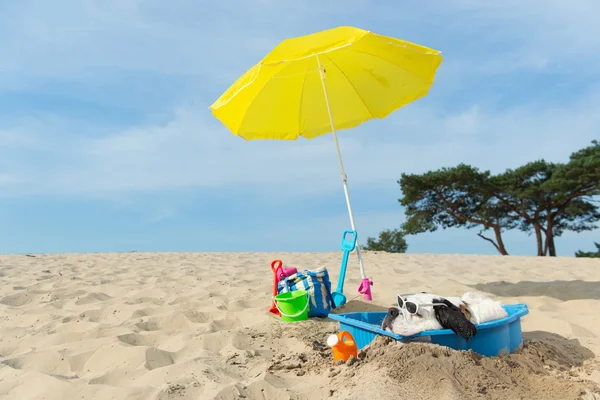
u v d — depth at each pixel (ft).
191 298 13.02
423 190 45.44
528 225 47.03
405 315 7.24
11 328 10.33
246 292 13.48
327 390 6.45
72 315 11.26
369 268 18.30
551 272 17.65
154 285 15.11
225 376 7.07
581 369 7.59
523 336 9.41
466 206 46.98
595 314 10.68
